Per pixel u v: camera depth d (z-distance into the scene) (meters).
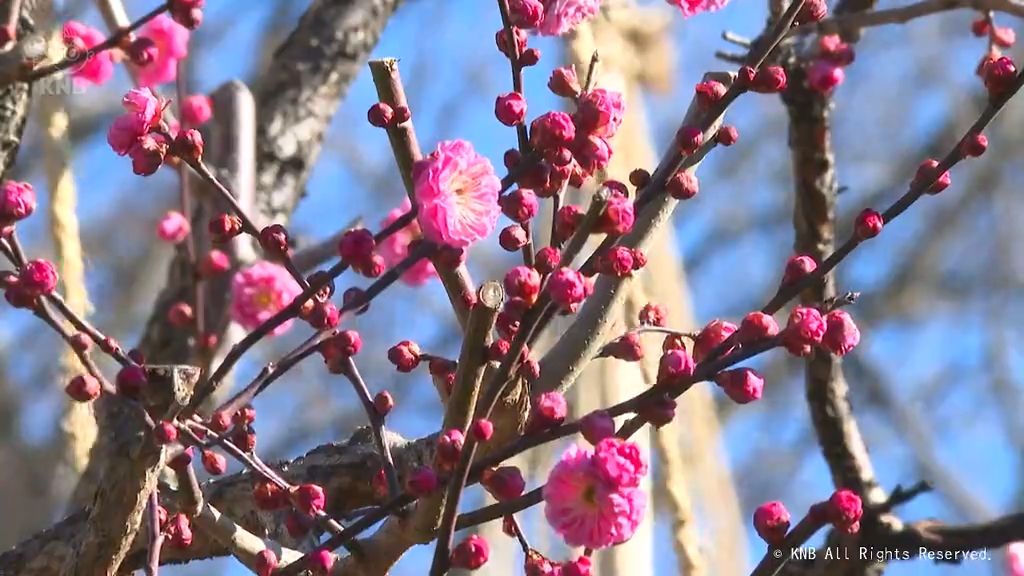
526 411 0.79
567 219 0.80
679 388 0.78
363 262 0.79
